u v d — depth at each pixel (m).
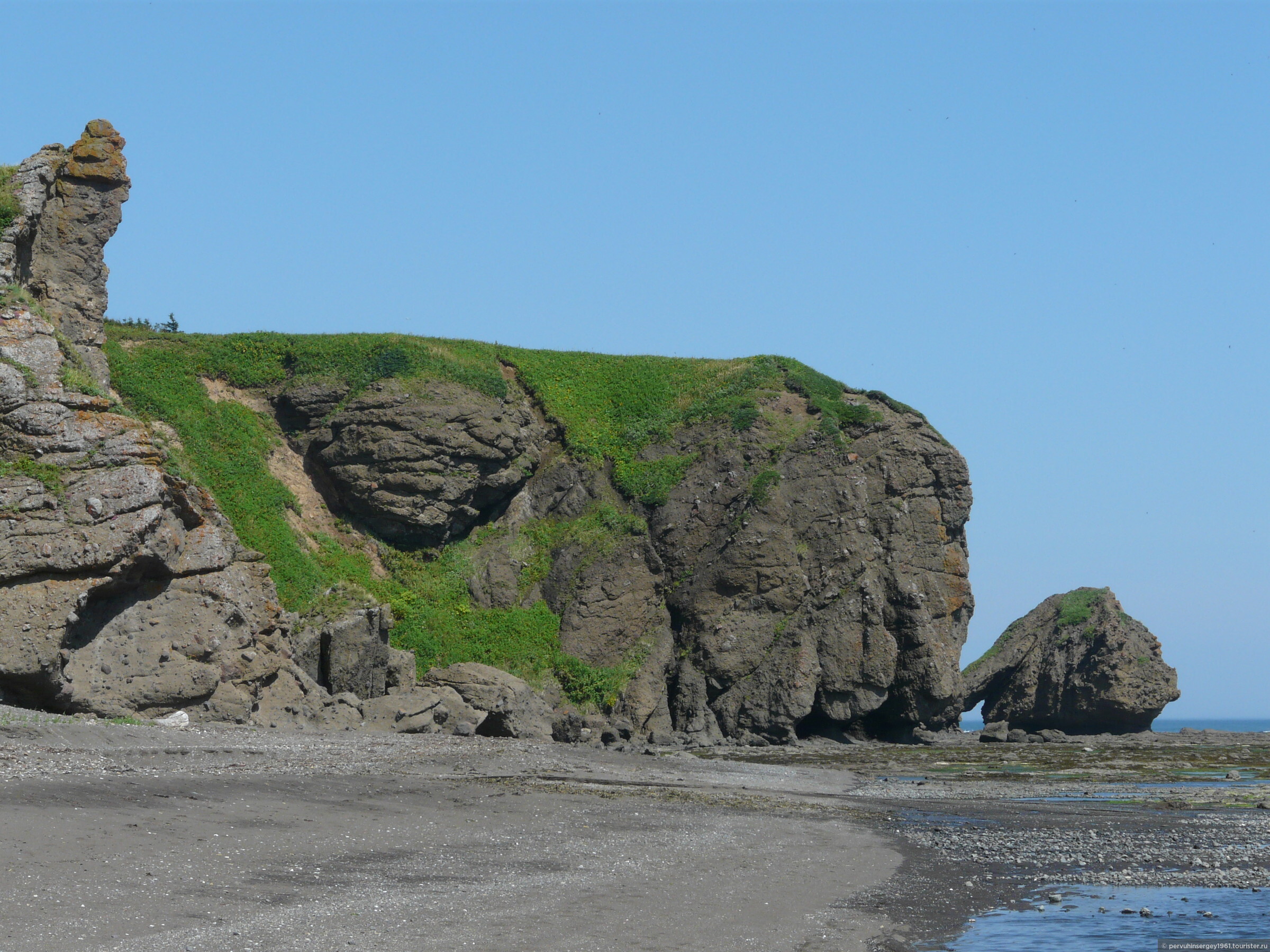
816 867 23.08
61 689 41.28
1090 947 17.31
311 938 15.01
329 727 48.84
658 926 17.11
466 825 25.09
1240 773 50.56
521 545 72.19
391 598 64.75
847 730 71.56
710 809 30.86
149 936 14.54
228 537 49.34
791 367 81.19
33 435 43.12
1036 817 32.75
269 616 49.62
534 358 81.12
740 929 17.33
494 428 71.44
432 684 56.12
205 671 44.75
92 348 55.72
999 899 20.80
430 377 71.94
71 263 55.53
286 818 23.45
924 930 18.09
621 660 69.75
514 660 66.19
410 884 18.80
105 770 27.06
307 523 66.69
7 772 24.86
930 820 31.73
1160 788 43.09
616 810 29.03
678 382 81.25
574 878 20.30
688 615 71.56
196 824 21.62
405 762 37.09
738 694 69.62
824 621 71.44
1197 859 25.39
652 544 72.75
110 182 56.81
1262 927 18.80
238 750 34.75
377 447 68.75
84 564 41.75
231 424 68.19
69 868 17.36
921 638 71.44
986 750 65.81
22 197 53.47
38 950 13.55
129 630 44.03
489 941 15.52
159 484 43.81
